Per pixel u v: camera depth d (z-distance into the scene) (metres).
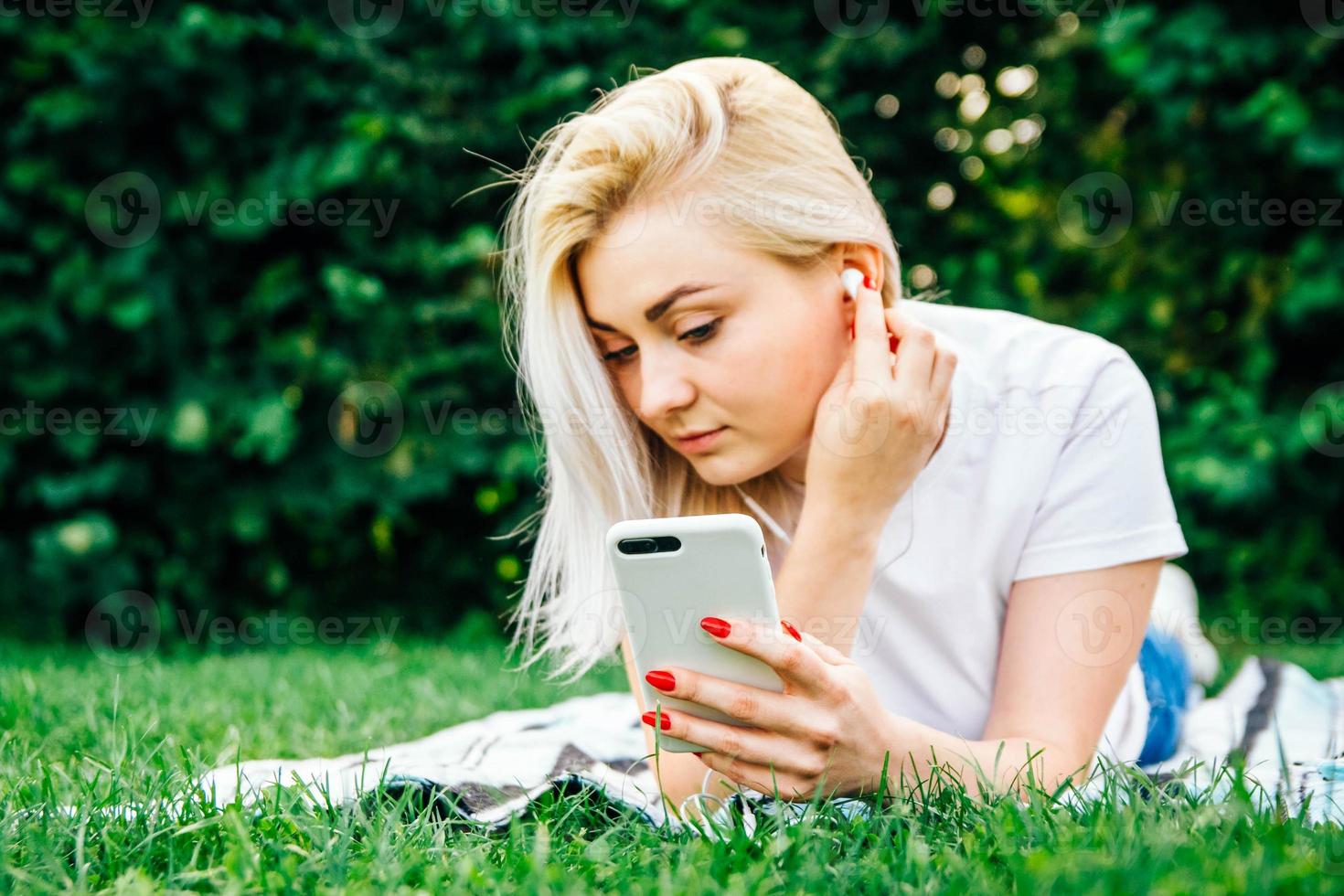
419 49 3.64
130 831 1.15
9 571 3.58
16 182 3.34
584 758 1.59
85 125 3.38
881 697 1.62
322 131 3.52
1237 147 3.61
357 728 1.99
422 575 3.90
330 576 3.87
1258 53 3.40
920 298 1.77
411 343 3.61
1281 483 3.69
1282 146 3.54
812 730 1.20
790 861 1.03
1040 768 1.37
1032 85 3.93
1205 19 3.44
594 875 1.05
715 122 1.39
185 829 1.11
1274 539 3.68
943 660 1.59
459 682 2.66
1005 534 1.53
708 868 1.02
